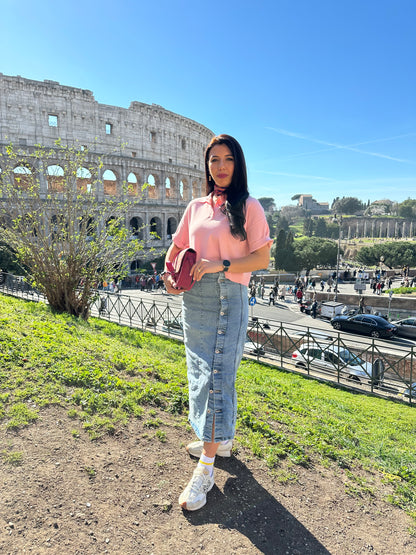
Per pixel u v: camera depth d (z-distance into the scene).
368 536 3.01
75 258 13.13
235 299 2.88
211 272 2.73
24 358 5.61
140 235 61.81
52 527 2.59
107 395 4.87
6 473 3.04
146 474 3.34
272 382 9.70
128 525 2.73
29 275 13.47
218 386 2.83
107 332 11.84
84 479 3.13
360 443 5.27
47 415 4.11
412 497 3.74
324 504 3.35
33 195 13.23
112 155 57.12
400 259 84.69
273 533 2.85
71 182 13.68
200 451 3.70
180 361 9.33
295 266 73.19
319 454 4.39
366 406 9.91
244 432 4.58
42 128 51.06
